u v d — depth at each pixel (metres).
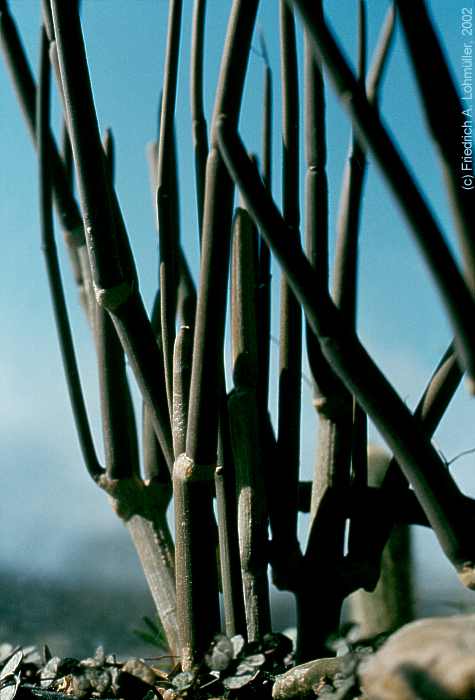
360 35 0.78
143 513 0.80
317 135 0.76
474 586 0.64
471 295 0.59
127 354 0.75
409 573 0.85
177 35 0.76
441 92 0.58
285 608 0.91
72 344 0.82
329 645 0.71
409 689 0.58
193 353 0.71
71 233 0.85
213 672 0.71
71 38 0.71
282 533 0.75
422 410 0.74
